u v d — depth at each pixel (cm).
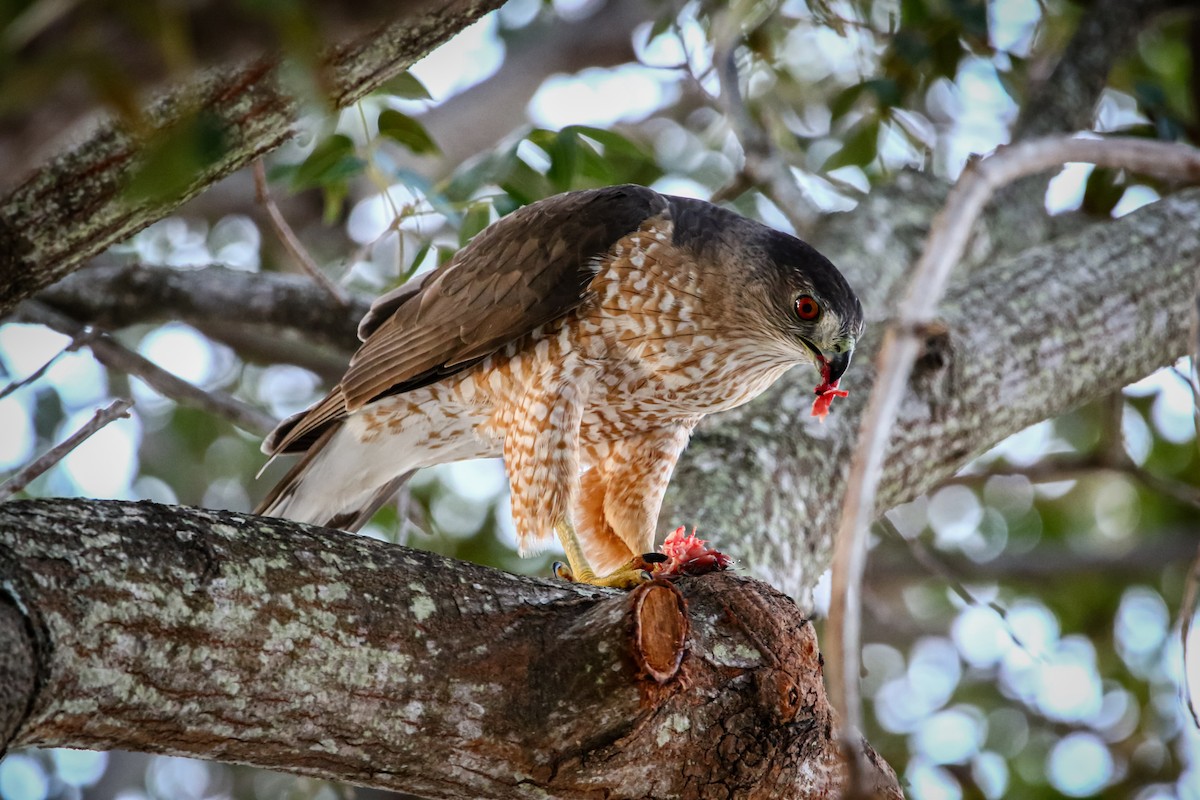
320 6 375
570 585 656
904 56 1298
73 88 355
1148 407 1602
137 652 529
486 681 602
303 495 1069
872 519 991
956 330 1045
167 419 1645
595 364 976
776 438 995
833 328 966
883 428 413
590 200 1005
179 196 587
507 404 992
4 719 490
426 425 1035
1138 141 475
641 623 607
